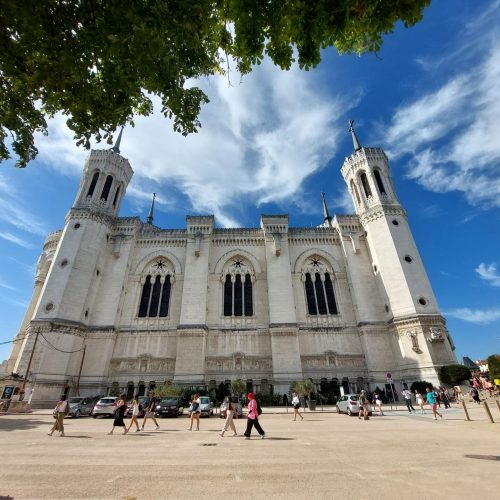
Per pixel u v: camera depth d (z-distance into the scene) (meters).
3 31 5.83
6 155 7.69
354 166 42.91
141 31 5.59
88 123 7.52
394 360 33.06
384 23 5.52
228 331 35.00
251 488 6.14
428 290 34.00
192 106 7.74
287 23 5.92
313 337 34.94
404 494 5.68
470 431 14.29
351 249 39.69
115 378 32.38
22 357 28.95
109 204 39.38
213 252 40.25
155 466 7.98
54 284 32.78
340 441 11.93
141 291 37.91
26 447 10.78
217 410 28.52
